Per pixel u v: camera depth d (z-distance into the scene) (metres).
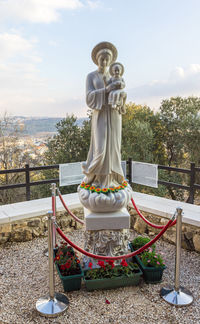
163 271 3.83
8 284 3.51
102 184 3.80
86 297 3.21
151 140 13.19
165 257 4.25
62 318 2.85
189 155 13.86
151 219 4.98
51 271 2.97
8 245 4.65
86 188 3.77
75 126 12.66
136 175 6.21
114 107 3.38
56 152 12.67
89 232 3.72
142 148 13.02
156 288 3.40
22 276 3.71
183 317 2.85
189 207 4.90
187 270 3.86
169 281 3.56
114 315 2.89
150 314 2.90
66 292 3.31
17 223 4.73
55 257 3.49
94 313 2.93
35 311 2.97
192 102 14.38
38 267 3.95
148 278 3.47
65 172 5.93
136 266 3.52
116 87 3.44
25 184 5.57
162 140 14.91
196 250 4.35
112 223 3.65
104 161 3.69
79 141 12.62
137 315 2.89
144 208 5.02
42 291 3.35
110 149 3.72
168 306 3.04
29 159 12.43
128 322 2.79
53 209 4.46
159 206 5.00
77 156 12.57
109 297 3.21
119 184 3.98
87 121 12.90
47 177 12.09
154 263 3.47
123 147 12.60
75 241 4.80
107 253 3.72
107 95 3.53
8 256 4.28
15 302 3.13
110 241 3.70
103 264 3.33
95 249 3.72
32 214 4.84
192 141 13.48
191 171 5.08
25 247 4.59
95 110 3.61
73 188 11.49
